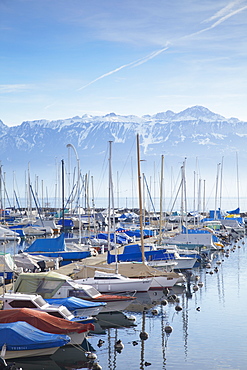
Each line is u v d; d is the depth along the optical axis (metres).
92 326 30.41
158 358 29.64
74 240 73.81
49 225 103.81
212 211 126.31
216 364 28.64
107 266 46.97
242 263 66.44
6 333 28.47
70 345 30.72
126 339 33.03
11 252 75.00
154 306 41.59
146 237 86.94
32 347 28.47
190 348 31.22
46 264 52.97
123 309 38.50
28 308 32.09
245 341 32.34
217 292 47.22
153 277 45.78
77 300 35.47
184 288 49.31
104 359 29.56
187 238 68.69
